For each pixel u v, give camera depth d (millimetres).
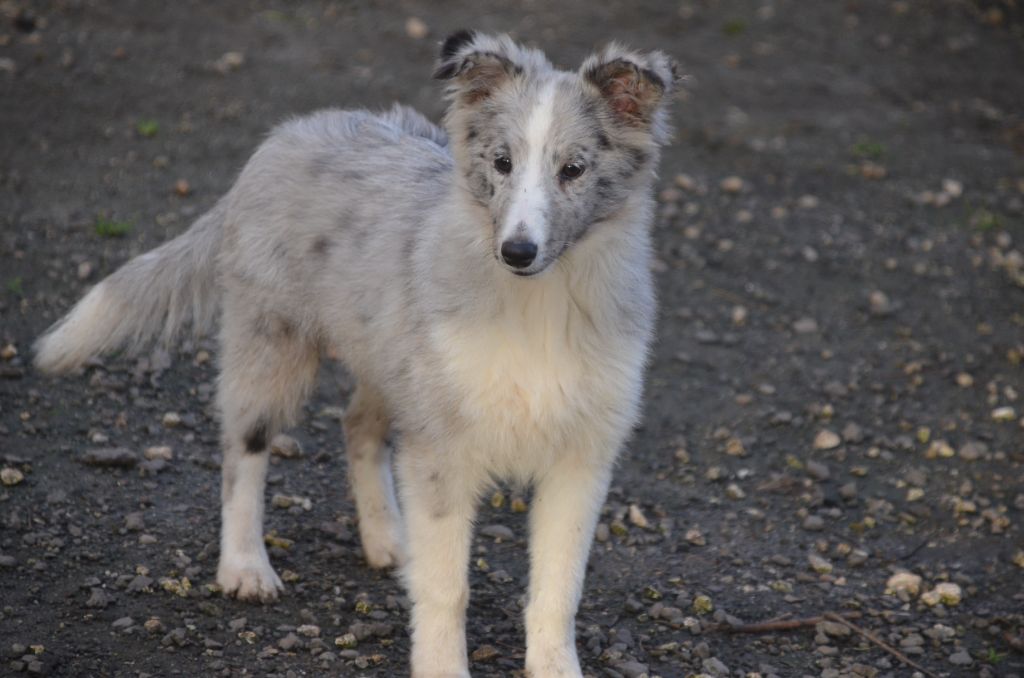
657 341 10922
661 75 6277
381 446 7848
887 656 7363
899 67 16812
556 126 6160
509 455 6438
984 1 18844
